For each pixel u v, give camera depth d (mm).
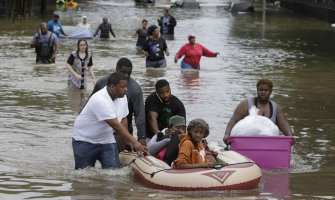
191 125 24047
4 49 72625
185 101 41969
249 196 22375
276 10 173375
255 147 26422
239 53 73938
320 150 30062
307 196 22578
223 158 24797
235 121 27891
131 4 182875
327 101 43250
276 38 95125
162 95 27594
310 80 53156
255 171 23406
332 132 33938
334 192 23203
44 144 30297
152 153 25953
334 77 55156
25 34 92000
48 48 59875
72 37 88688
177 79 52469
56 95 43719
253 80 52469
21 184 23656
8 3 118438
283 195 22641
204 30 108000
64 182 23984
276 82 51688
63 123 34906
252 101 27953
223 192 22703
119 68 27156
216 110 38969
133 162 25281
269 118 27828
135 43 84500
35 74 53875
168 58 67875
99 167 26219
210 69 59562
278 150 26484
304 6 157500
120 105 25312
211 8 172375
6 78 51406
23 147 29625
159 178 23188
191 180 22734
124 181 24266
